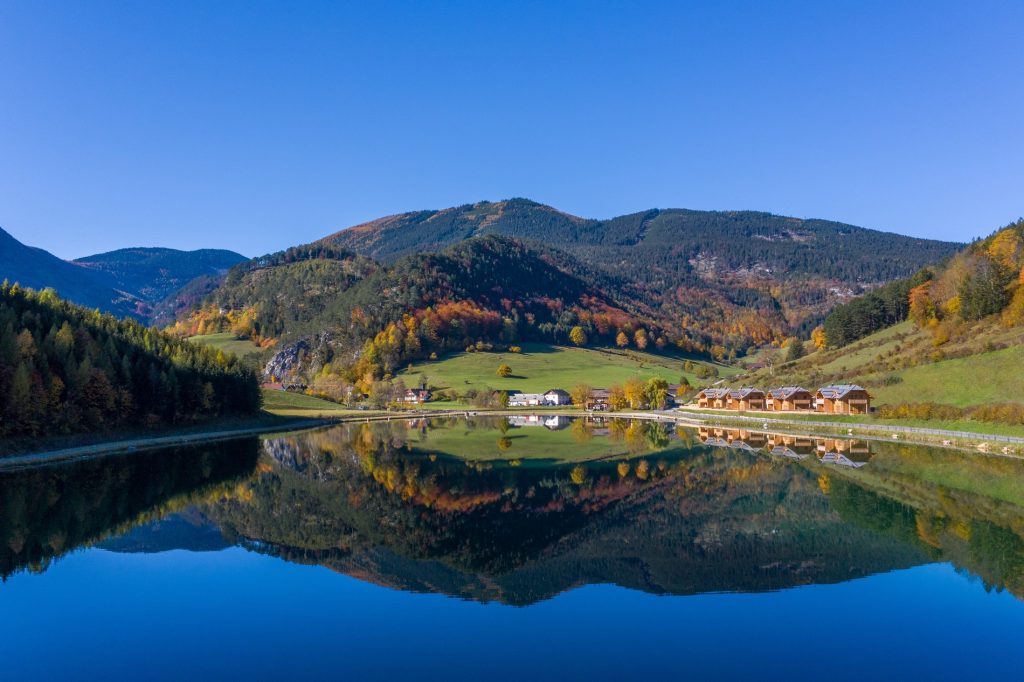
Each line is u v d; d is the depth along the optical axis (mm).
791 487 59250
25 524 44688
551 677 22922
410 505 54094
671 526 45562
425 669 23656
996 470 64938
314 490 60938
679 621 28094
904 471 66062
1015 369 100500
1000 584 32188
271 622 28266
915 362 123812
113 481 63281
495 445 103125
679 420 159375
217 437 113062
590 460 82688
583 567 36094
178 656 24812
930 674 23047
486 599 31062
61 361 89938
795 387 141625
